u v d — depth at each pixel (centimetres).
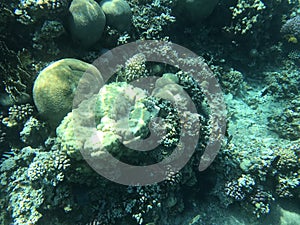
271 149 148
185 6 171
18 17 117
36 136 114
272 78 196
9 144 118
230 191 133
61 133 97
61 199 103
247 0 177
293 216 140
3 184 110
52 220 106
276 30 216
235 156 142
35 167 101
